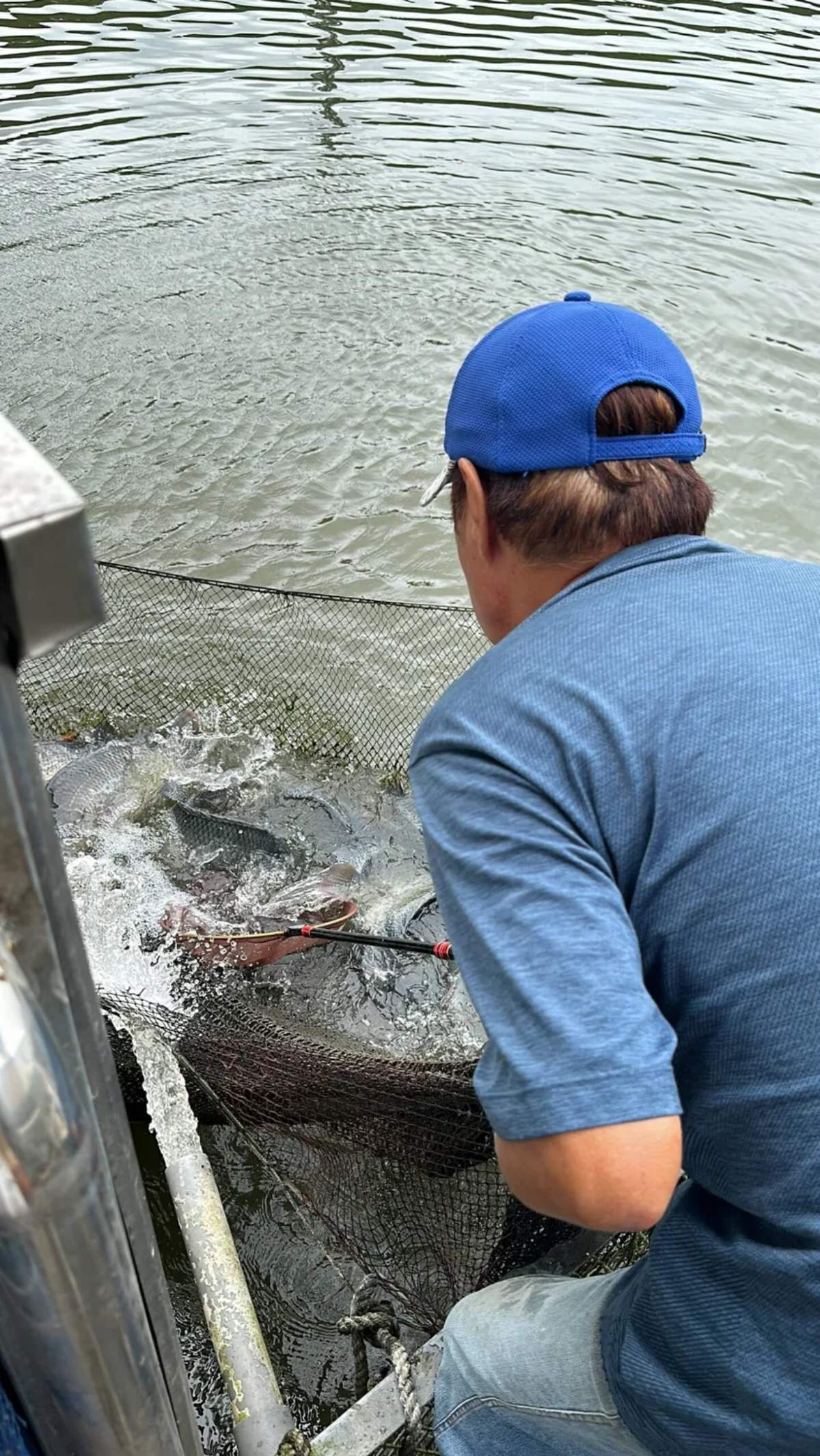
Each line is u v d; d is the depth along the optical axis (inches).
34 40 540.7
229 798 179.0
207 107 482.9
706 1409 56.6
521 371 58.6
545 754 51.7
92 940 148.3
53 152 436.1
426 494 70.6
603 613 55.2
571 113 489.1
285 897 156.3
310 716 193.2
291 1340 112.3
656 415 58.6
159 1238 122.0
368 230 387.9
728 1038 51.6
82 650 205.8
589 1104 44.4
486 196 413.1
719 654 53.2
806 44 593.3
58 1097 27.0
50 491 23.3
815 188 421.7
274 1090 104.3
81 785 176.4
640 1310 60.3
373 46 558.3
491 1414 72.1
